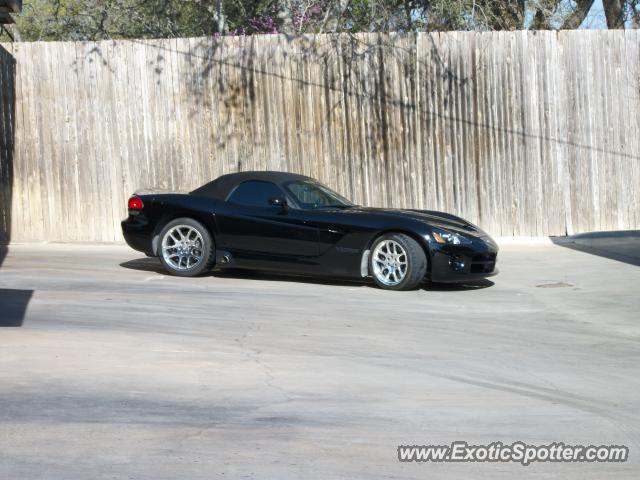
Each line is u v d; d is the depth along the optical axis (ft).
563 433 16.39
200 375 20.03
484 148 48.44
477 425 16.78
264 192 35.68
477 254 33.19
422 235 32.96
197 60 48.34
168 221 36.42
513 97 48.34
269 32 63.62
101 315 26.86
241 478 13.62
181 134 48.60
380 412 17.49
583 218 48.78
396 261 33.50
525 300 31.63
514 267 39.96
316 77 48.26
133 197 37.27
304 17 59.11
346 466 14.33
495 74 48.21
